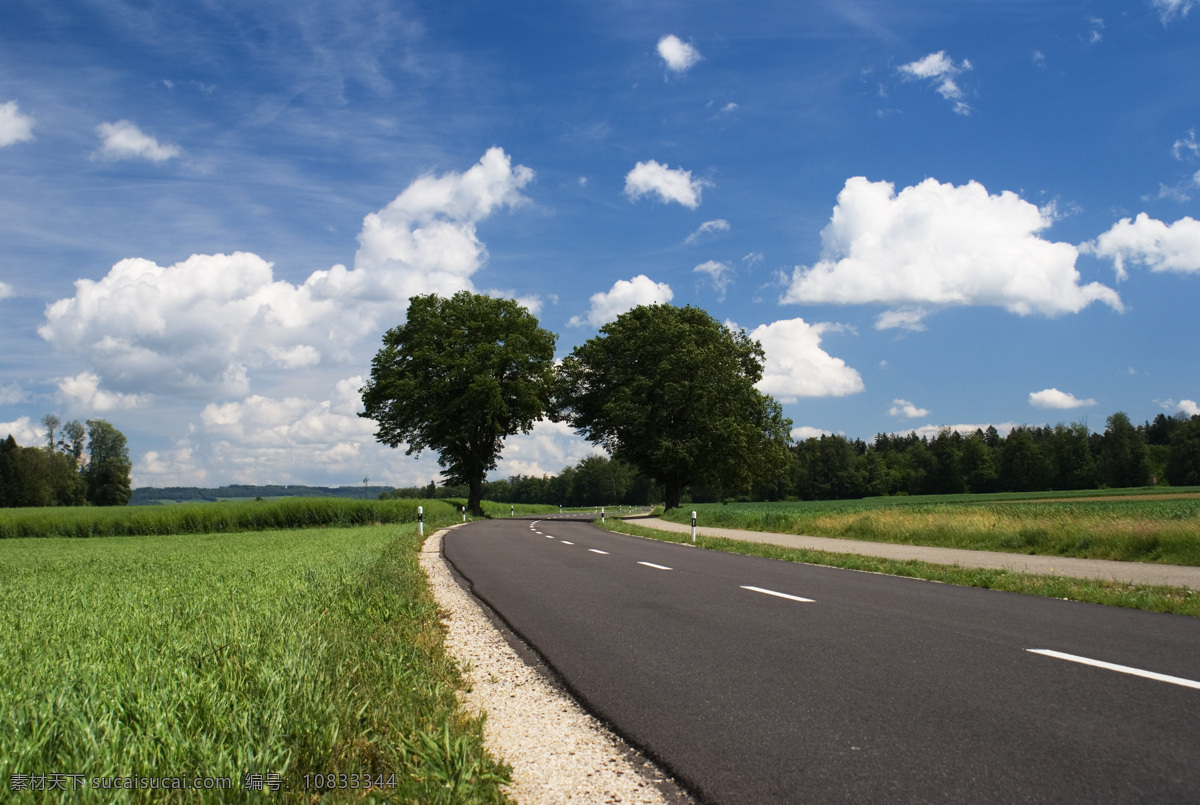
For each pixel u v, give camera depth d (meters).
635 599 9.73
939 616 8.09
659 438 48.09
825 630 7.27
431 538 26.69
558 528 33.91
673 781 3.62
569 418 58.06
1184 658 5.92
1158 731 4.09
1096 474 111.12
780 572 13.22
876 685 5.16
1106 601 9.18
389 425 53.91
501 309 56.66
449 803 3.14
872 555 16.84
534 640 7.08
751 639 6.88
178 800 2.93
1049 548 16.94
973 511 23.42
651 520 42.91
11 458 96.81
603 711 4.73
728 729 4.30
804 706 4.71
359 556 14.96
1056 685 5.09
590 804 3.36
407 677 5.11
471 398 50.94
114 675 4.54
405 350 54.19
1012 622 7.68
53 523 38.88
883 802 3.23
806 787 3.42
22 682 4.31
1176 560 14.19
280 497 44.88
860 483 129.88
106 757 3.12
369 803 3.10
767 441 54.12
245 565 13.97
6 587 10.66
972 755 3.78
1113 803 3.17
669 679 5.50
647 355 52.38
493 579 12.33
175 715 3.74
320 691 4.18
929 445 133.38
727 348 54.62
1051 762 3.66
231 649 5.27
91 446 113.19
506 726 4.58
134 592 9.47
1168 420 133.75
